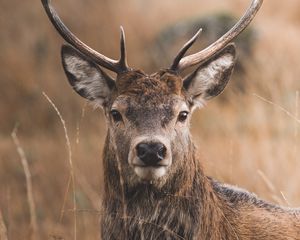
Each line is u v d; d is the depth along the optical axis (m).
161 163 10.59
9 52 31.97
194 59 11.86
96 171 20.89
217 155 18.52
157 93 11.16
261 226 11.80
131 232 11.21
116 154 11.20
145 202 11.14
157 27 32.72
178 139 11.09
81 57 11.92
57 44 33.06
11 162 23.20
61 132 26.48
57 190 20.48
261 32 28.77
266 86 22.91
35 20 34.34
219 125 22.47
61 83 29.77
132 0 34.78
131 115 11.05
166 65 29.70
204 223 11.26
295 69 25.33
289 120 20.77
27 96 29.34
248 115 22.09
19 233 17.42
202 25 29.17
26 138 26.86
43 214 18.78
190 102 11.70
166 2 34.38
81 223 17.22
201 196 11.31
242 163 17.27
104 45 32.91
